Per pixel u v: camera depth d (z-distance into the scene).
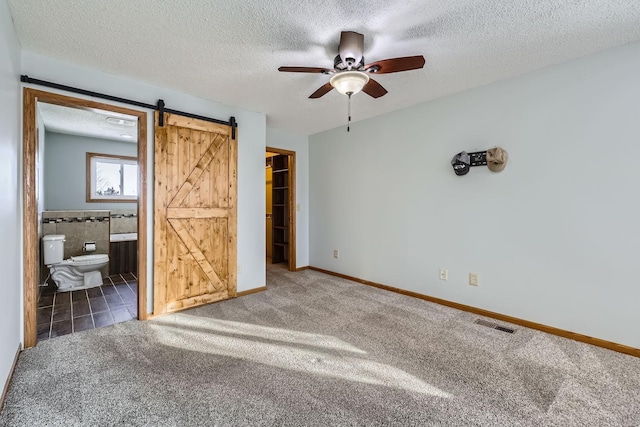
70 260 4.00
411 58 1.84
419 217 3.50
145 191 2.88
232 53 2.31
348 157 4.36
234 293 3.52
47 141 4.85
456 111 3.13
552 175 2.53
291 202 4.88
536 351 2.26
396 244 3.75
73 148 5.09
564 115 2.46
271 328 2.68
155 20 1.91
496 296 2.89
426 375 1.95
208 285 3.32
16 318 2.10
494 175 2.88
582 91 2.38
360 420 1.55
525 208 2.69
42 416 1.56
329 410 1.62
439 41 2.14
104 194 5.42
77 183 5.13
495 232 2.88
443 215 3.27
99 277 4.14
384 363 2.10
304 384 1.86
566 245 2.47
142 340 2.43
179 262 3.10
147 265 2.91
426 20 1.89
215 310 3.12
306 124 4.34
